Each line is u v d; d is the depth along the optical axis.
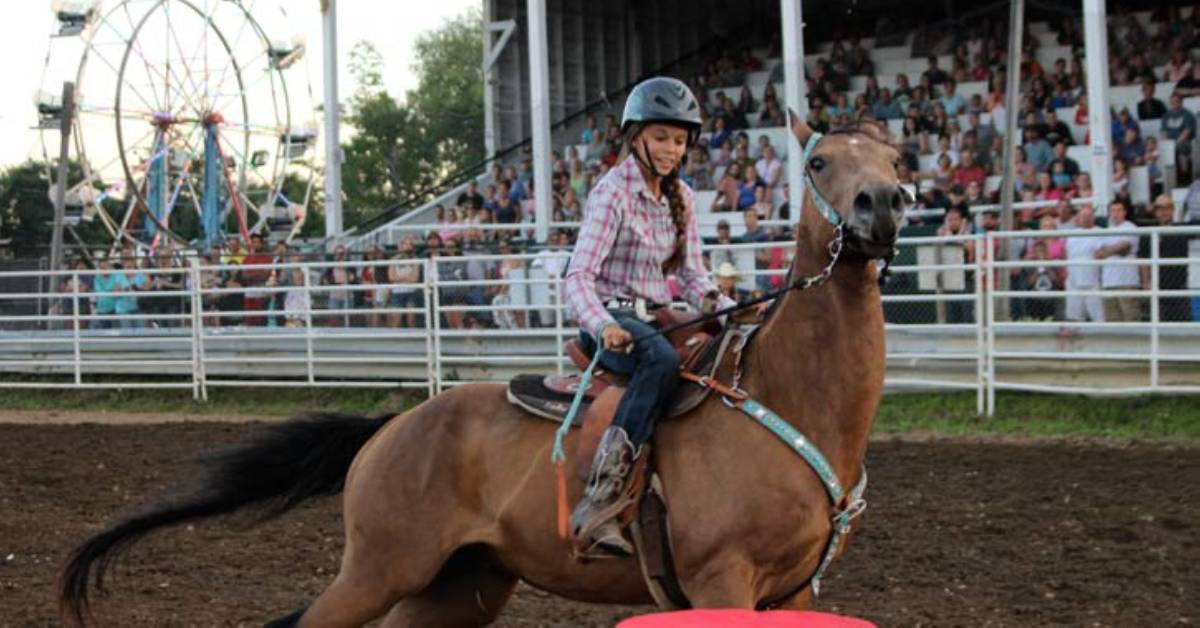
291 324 17.06
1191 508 8.83
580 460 4.46
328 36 21.20
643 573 4.53
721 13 24.70
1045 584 7.23
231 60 27.03
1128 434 11.53
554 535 4.55
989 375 12.59
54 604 7.20
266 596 7.38
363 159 58.97
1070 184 16.00
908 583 7.34
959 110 18.78
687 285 4.82
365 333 15.74
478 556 4.90
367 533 4.75
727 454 4.32
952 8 22.52
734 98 22.53
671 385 4.45
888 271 4.40
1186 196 14.70
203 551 8.49
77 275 17.77
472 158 60.72
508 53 24.14
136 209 29.36
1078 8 21.06
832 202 4.21
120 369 17.45
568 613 6.93
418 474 4.73
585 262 4.55
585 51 24.48
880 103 19.45
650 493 4.46
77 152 25.08
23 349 18.30
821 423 4.32
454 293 15.89
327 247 20.83
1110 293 11.77
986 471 10.37
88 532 9.24
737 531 4.26
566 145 23.73
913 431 12.38
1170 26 19.17
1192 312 12.20
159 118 25.88
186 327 18.27
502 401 4.80
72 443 13.44
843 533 4.43
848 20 24.17
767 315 4.52
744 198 18.41
